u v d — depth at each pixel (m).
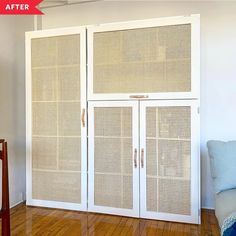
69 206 2.84
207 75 2.86
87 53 2.73
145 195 2.61
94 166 2.75
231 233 1.45
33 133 2.95
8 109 2.93
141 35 2.58
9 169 2.94
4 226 1.94
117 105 2.66
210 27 2.85
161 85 2.53
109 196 2.71
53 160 2.89
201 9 2.87
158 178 2.57
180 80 2.48
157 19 2.53
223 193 1.99
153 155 2.57
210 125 2.87
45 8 3.34
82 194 2.80
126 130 2.65
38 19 3.37
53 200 2.90
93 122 2.74
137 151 2.61
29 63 2.94
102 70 2.70
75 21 3.27
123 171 2.67
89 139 2.76
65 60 2.81
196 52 2.43
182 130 2.49
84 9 3.24
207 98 2.87
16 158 3.07
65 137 2.84
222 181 2.05
